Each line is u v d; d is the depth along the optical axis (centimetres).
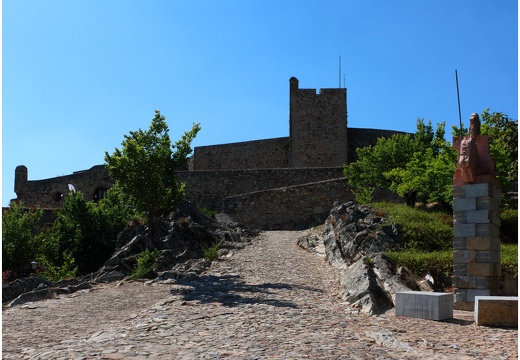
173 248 2158
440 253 1661
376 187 3338
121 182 2023
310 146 4850
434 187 2486
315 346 870
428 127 3312
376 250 1788
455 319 1145
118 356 819
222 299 1343
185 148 2098
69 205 2698
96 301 1363
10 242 2391
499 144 2225
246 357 801
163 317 1139
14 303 1347
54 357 820
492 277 1322
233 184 4019
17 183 4359
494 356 806
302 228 3325
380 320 1103
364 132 4972
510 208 2322
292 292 1431
